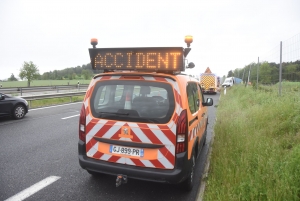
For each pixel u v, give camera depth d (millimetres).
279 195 2799
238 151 4562
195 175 4258
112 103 3373
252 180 3145
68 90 29438
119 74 3383
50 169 4445
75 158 5074
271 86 11320
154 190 3682
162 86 3209
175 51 3270
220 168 3852
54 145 6008
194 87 4363
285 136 5082
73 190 3625
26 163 4734
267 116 6562
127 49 3463
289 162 3410
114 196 3467
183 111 3129
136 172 3135
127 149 3244
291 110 6172
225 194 3029
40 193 3520
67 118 10008
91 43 3689
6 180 3941
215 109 13234
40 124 8641
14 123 8742
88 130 3461
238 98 13914
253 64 18109
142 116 3193
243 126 6230
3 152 5387
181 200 3398
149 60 3344
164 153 3102
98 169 3350
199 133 4383
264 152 4086
